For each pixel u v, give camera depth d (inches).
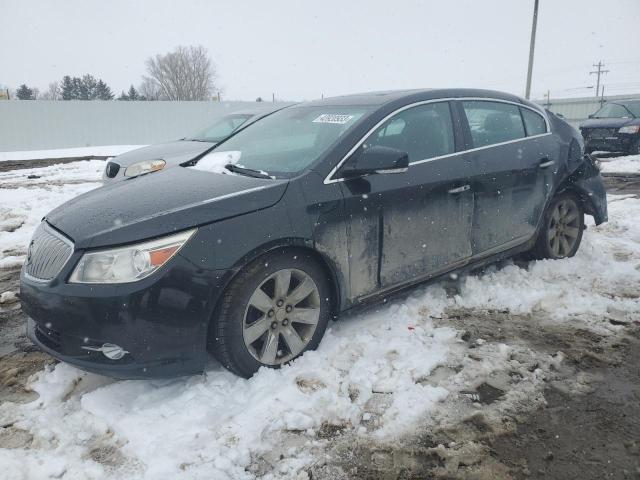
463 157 151.6
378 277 134.0
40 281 107.5
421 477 88.4
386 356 124.2
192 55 2324.1
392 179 133.6
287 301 118.5
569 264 181.9
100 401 106.7
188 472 88.8
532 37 935.7
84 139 1031.0
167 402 106.0
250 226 110.0
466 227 152.2
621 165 471.5
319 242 119.7
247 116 347.6
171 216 105.9
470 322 142.9
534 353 126.5
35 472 88.7
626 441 96.6
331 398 106.7
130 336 99.9
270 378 113.5
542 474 88.8
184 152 289.9
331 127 139.2
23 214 302.7
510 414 104.2
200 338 105.9
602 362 123.1
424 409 104.9
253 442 96.1
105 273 100.7
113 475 88.6
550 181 177.0
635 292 162.1
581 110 1254.9
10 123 958.4
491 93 170.6
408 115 144.3
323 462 91.8
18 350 133.6
